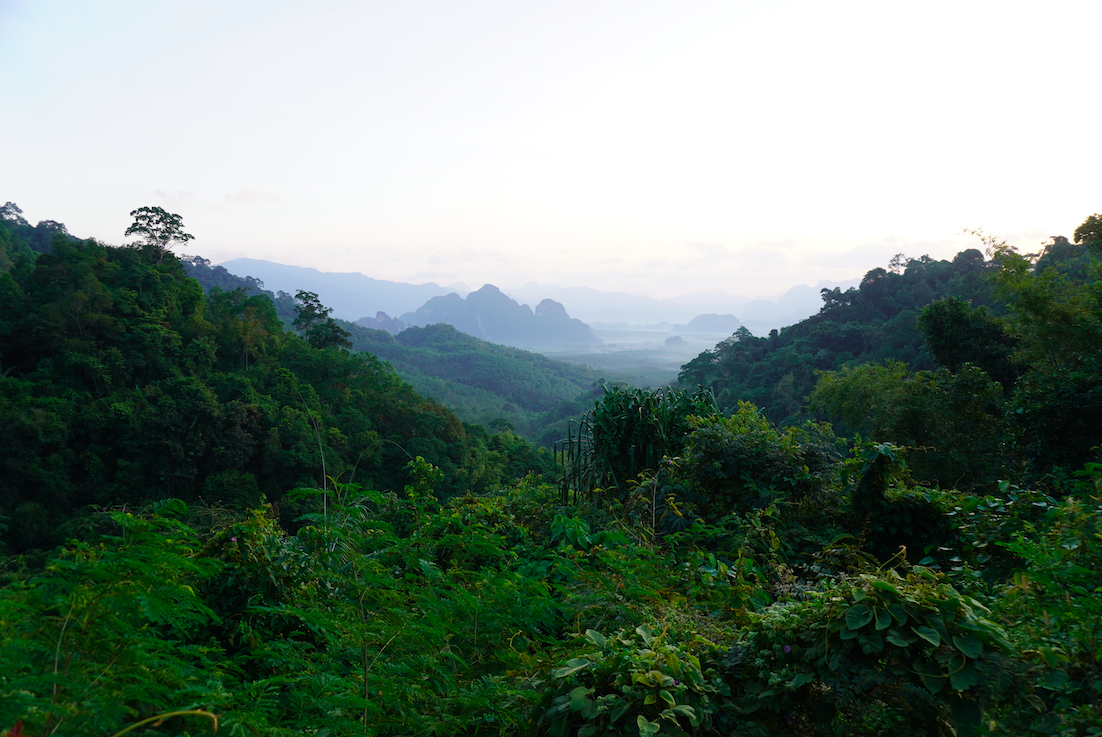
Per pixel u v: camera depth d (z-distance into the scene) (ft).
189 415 125.18
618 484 19.15
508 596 10.43
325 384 185.98
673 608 9.48
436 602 9.61
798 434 18.04
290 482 129.08
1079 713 5.70
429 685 8.37
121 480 119.03
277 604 9.53
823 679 6.36
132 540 5.93
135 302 172.55
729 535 14.37
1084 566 7.73
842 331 225.56
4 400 122.42
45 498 113.19
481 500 17.21
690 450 16.88
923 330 55.72
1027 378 38.55
